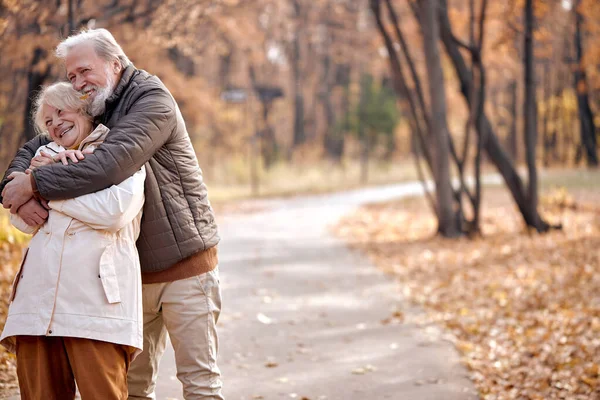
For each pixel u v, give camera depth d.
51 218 4.09
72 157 4.08
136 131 4.13
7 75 14.35
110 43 4.42
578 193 29.50
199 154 45.38
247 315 10.12
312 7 55.34
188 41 17.36
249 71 53.16
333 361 7.93
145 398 4.95
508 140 62.50
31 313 4.00
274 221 24.70
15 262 9.98
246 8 23.23
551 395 6.84
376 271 14.50
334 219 25.83
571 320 9.78
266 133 60.41
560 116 50.62
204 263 4.62
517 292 11.98
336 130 65.12
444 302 11.41
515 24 19.66
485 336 9.24
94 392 4.03
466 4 23.66
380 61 55.22
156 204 4.40
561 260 14.89
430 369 7.65
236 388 6.88
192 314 4.59
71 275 4.02
